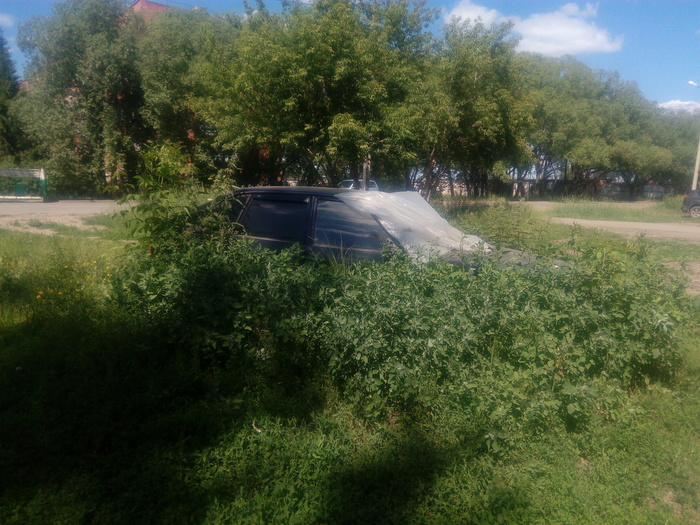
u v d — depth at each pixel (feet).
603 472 10.77
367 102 46.47
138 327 14.10
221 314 13.41
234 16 92.48
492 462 10.85
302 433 11.41
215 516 9.18
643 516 9.68
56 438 10.81
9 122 128.77
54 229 43.75
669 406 13.12
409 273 13.21
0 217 55.83
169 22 98.02
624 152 148.05
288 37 46.62
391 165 54.95
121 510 9.24
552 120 135.95
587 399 11.75
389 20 55.42
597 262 14.64
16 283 20.31
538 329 12.82
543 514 9.61
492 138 52.70
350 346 12.15
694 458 11.30
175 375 12.73
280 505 9.54
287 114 47.06
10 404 12.28
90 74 96.22
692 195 74.54
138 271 14.90
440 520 9.33
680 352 14.89
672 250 38.70
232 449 10.74
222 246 15.42
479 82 51.31
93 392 11.98
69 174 100.68
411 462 10.44
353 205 18.38
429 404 11.66
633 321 13.44
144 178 18.45
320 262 15.29
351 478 10.19
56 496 9.45
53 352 14.48
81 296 17.56
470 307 12.86
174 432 11.32
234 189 20.07
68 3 101.24
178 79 95.20
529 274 14.23
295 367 13.34
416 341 11.87
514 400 11.32
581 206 77.77
